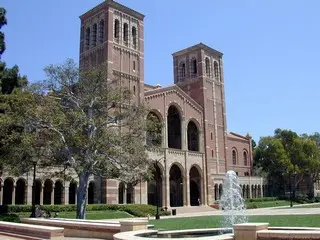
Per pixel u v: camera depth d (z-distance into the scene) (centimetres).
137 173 3656
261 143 10062
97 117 3538
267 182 9525
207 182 7269
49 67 3631
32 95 3416
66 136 3350
